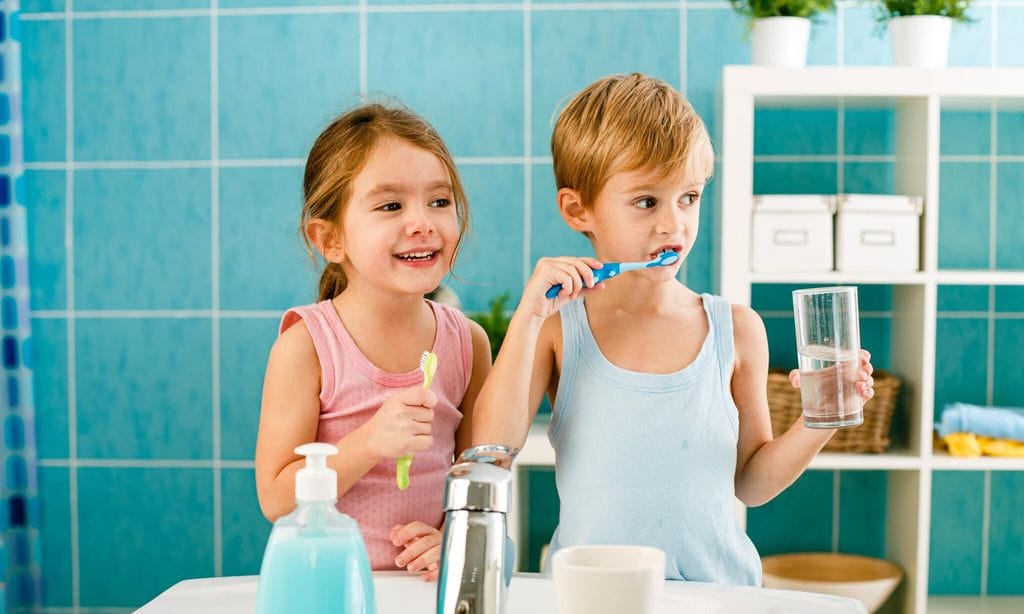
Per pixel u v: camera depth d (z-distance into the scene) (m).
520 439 1.00
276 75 2.29
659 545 1.05
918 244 2.01
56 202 2.33
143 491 2.34
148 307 2.33
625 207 1.02
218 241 2.31
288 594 0.65
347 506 1.06
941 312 2.31
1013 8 2.25
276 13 2.28
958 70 1.95
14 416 2.28
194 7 2.29
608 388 1.08
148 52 2.30
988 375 2.31
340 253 1.09
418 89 2.27
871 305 2.28
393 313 1.09
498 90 2.26
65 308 2.34
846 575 2.22
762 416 1.14
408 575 0.96
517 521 2.03
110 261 2.33
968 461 1.99
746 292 1.98
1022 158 2.28
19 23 2.29
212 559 2.34
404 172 1.01
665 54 2.24
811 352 0.93
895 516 2.20
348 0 2.27
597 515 1.06
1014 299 2.30
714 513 1.06
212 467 2.33
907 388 2.11
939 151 2.29
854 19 2.24
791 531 2.32
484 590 0.64
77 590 2.36
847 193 2.27
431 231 1.01
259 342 2.32
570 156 1.07
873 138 2.26
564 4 2.25
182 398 2.33
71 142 2.32
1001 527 2.33
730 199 1.98
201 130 2.30
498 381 0.99
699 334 1.11
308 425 1.07
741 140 1.97
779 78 1.96
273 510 1.03
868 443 2.04
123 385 2.34
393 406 0.90
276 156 2.29
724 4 2.23
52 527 2.36
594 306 1.11
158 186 2.31
